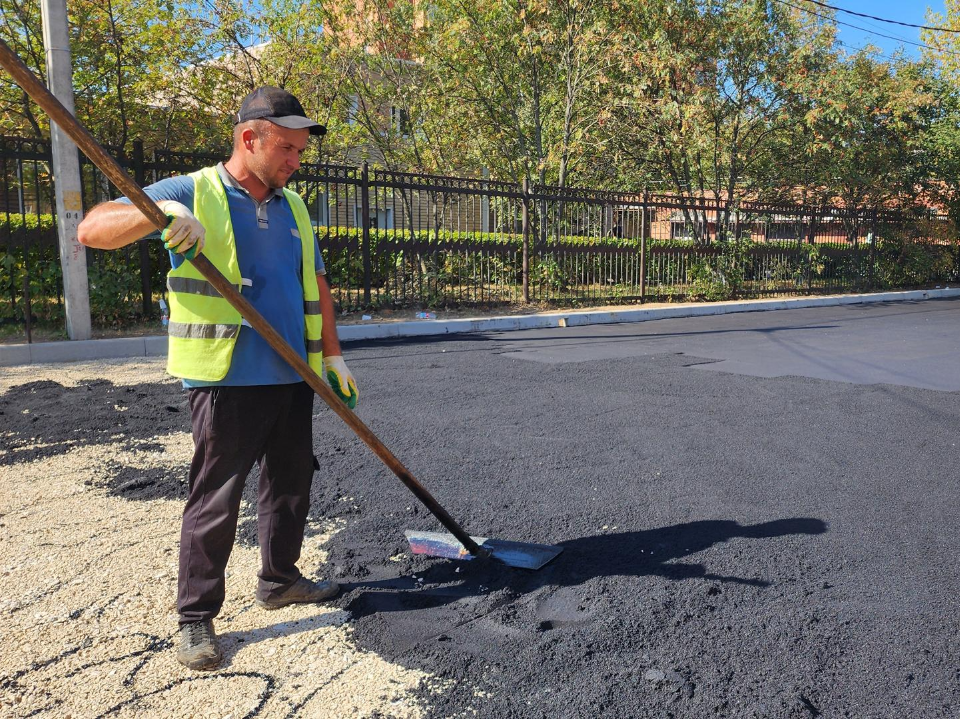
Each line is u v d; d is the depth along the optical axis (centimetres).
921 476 410
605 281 1395
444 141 1683
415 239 1148
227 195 230
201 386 229
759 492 383
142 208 195
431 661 227
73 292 802
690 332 1055
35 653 230
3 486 383
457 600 268
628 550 311
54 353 762
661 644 237
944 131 1883
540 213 1296
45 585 275
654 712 203
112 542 315
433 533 314
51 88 774
